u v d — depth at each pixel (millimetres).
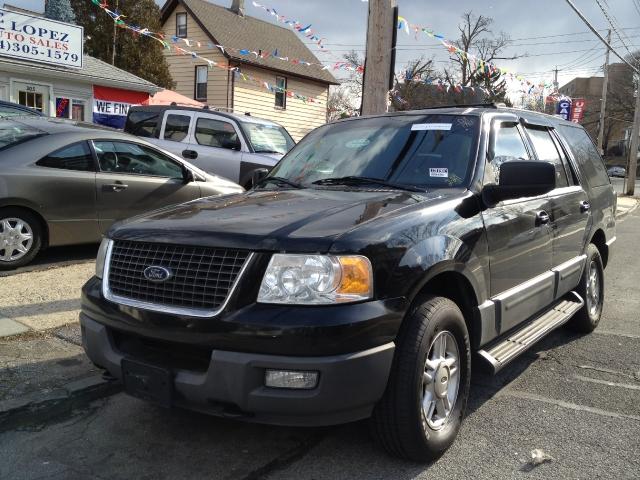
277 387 2664
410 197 3473
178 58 26516
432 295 3227
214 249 2854
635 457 3297
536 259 4285
